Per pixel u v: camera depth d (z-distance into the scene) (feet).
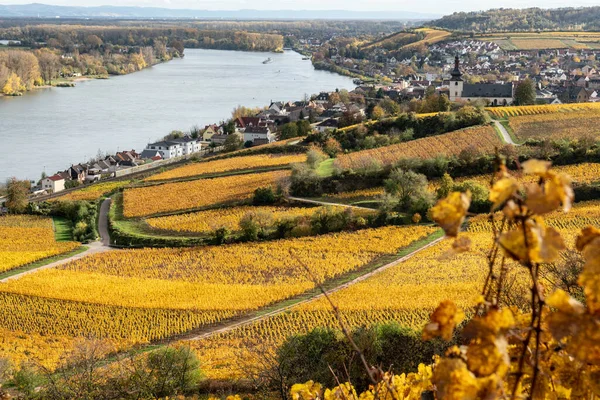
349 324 199.93
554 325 13.98
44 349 199.31
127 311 230.68
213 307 229.25
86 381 96.94
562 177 13.03
